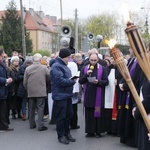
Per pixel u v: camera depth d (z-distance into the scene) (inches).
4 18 1956.2
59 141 248.2
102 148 230.5
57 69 235.3
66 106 241.1
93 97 256.8
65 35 446.9
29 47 1999.3
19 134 277.6
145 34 780.6
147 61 79.7
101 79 254.4
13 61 336.2
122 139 236.7
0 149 233.0
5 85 275.1
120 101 230.2
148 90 109.3
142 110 87.6
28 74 289.4
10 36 1913.1
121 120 230.5
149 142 114.7
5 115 289.4
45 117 346.6
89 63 263.1
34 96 288.4
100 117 259.4
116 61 84.8
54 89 238.5
